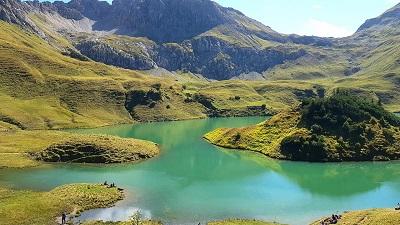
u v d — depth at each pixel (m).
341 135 146.38
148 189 102.19
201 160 140.12
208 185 107.31
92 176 114.81
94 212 82.88
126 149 143.25
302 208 89.12
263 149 153.00
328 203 92.94
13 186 102.31
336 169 127.06
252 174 120.44
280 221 80.44
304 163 135.38
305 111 159.88
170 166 130.12
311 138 143.62
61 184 105.31
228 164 133.88
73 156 134.25
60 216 79.12
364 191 103.12
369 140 144.75
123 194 96.69
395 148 142.50
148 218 80.25
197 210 86.38
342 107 156.75
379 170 125.62
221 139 176.62
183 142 180.62
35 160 132.12
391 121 157.25
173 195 97.50
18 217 76.81
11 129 194.00
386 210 75.62
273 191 102.56
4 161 126.94
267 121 173.38
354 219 72.75
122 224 74.81
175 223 77.88
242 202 92.88
